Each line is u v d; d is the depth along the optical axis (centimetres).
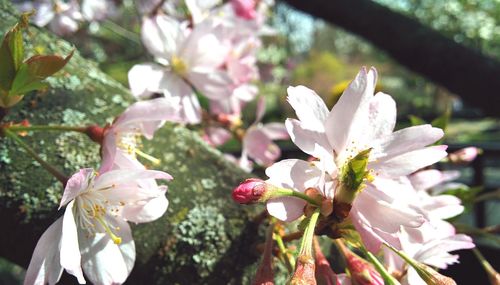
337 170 9
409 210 8
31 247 11
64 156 11
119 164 10
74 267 8
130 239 10
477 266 23
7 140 11
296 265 8
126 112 10
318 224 9
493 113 37
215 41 14
